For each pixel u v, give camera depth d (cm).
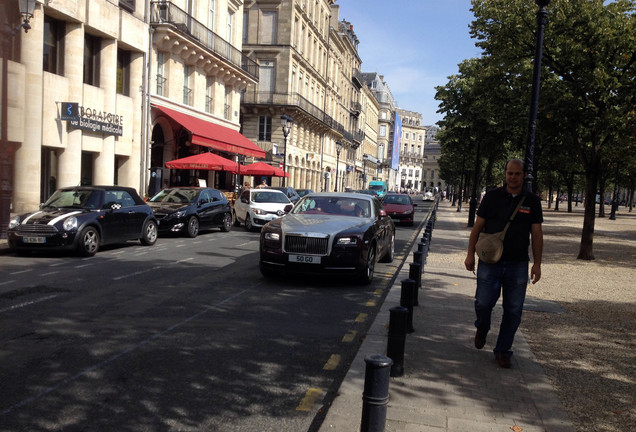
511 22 1382
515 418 381
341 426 357
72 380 436
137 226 1306
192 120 2584
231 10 3189
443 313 693
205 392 421
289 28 4341
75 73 1877
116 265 1027
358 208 1045
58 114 1792
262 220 1884
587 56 1295
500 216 489
